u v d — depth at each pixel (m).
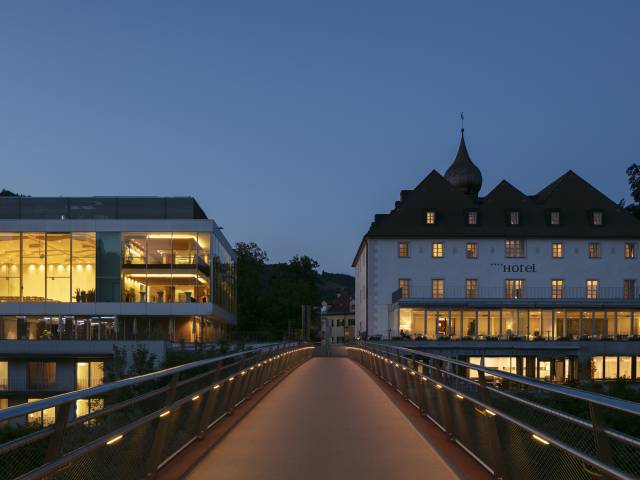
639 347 56.12
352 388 20.94
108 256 49.09
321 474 8.66
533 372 56.97
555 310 59.75
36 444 5.07
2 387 43.00
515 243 63.72
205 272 49.53
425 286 63.50
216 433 11.46
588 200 65.81
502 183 67.12
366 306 64.50
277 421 13.40
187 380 9.29
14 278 48.62
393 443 10.88
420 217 64.88
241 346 37.69
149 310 48.94
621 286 63.25
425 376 13.21
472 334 59.62
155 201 50.44
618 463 4.80
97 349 42.91
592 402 4.78
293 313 88.62
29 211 50.31
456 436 10.62
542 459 6.25
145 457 7.48
